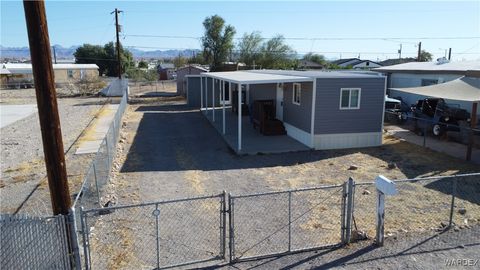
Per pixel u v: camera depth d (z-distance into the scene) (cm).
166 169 1332
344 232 748
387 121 2338
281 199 1015
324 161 1444
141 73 7725
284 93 1914
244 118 2444
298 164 1401
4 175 1260
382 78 1642
